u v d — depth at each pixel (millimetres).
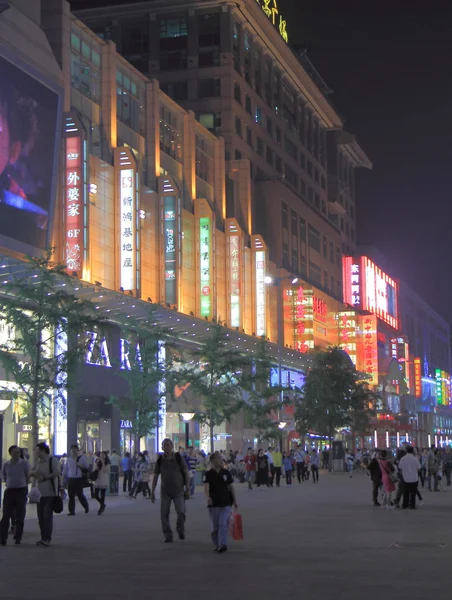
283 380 96688
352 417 91500
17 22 53594
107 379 60000
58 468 19203
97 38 70250
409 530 22344
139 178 69500
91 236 63812
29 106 53844
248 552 17594
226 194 96312
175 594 12477
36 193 54125
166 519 19672
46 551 17906
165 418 69438
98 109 69812
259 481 49375
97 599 12062
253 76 112000
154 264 74625
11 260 39656
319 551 17734
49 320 36344
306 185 134625
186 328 64625
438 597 12078
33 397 35531
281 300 107625
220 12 104500
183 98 104438
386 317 160500
